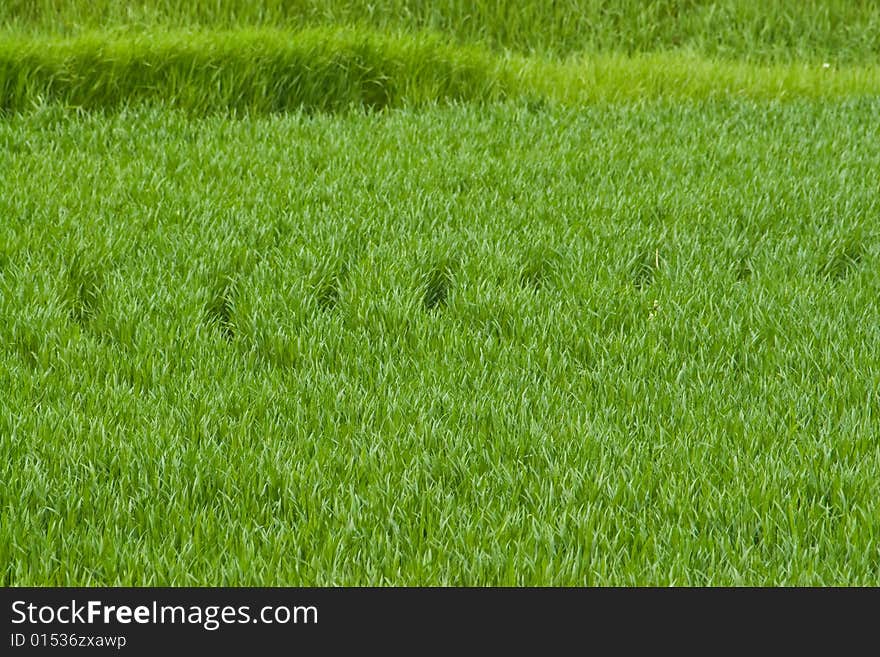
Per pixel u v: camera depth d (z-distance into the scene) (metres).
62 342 11.62
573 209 16.17
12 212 15.21
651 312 12.79
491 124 20.64
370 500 8.86
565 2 28.52
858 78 25.88
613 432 9.95
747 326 12.45
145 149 18.48
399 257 13.98
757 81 24.73
